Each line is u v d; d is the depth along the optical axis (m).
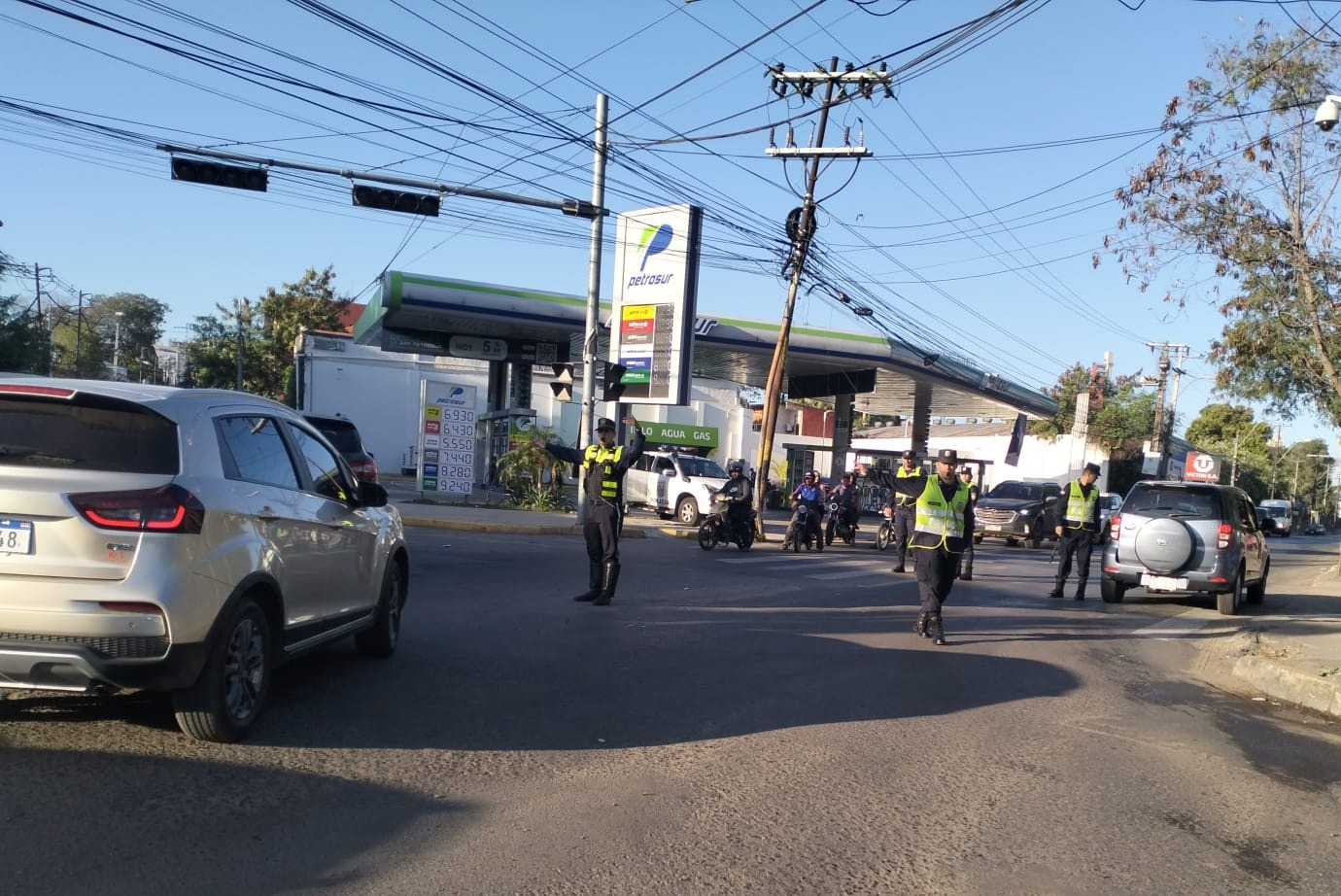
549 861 4.28
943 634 10.28
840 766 5.88
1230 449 79.06
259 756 5.39
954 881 4.32
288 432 6.57
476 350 31.94
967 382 36.94
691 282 23.48
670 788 5.31
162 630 4.87
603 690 7.38
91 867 3.95
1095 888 4.34
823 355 31.70
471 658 8.20
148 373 73.88
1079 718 7.45
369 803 4.83
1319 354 16.86
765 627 10.62
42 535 4.78
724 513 19.77
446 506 23.97
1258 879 4.55
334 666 7.67
